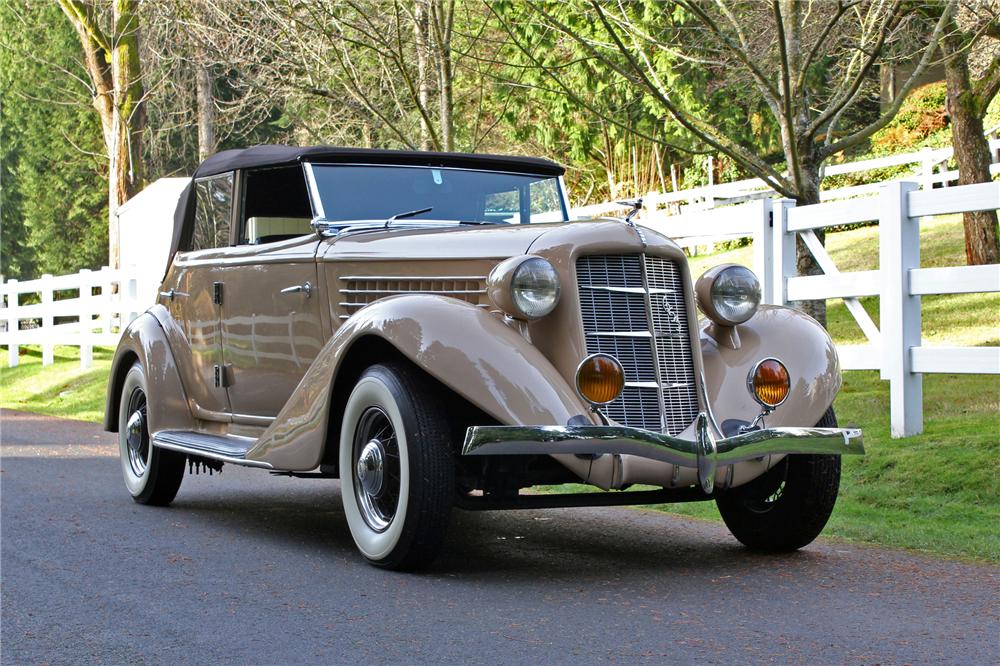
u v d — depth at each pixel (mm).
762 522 5242
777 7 8062
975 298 12547
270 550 5328
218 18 11609
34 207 44250
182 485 7879
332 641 3697
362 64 12195
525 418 4340
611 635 3717
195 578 4695
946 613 3990
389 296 5066
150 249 23109
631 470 4535
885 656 3455
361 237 5473
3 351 21625
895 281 7297
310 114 14883
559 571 4805
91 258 44875
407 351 4543
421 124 11656
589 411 4543
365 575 4723
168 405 6672
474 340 4504
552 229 4934
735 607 4098
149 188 23344
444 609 4102
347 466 4969
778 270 8383
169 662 3514
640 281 4820
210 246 6656
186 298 6770
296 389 5156
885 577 4609
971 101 13805
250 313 6098
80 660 3559
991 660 3408
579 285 4715
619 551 5301
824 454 4879
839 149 9250
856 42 9508
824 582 4523
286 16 11195
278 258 5852
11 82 42906
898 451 6855
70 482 7848
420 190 5973
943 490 6188
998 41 14320
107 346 20484
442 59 10250
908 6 9555
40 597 4398
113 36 25734
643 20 12562
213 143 26047
